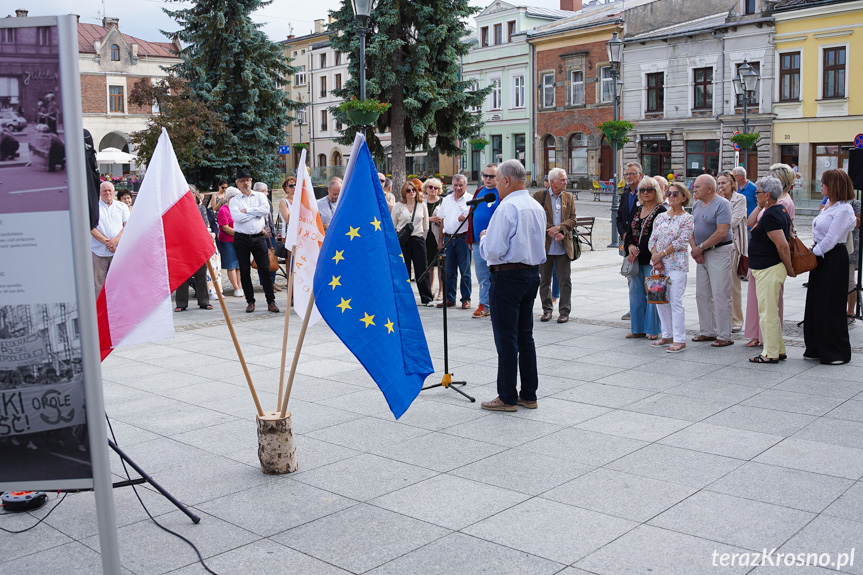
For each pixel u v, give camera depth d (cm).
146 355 901
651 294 855
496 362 826
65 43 297
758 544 396
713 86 4047
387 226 507
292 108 3609
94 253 1097
